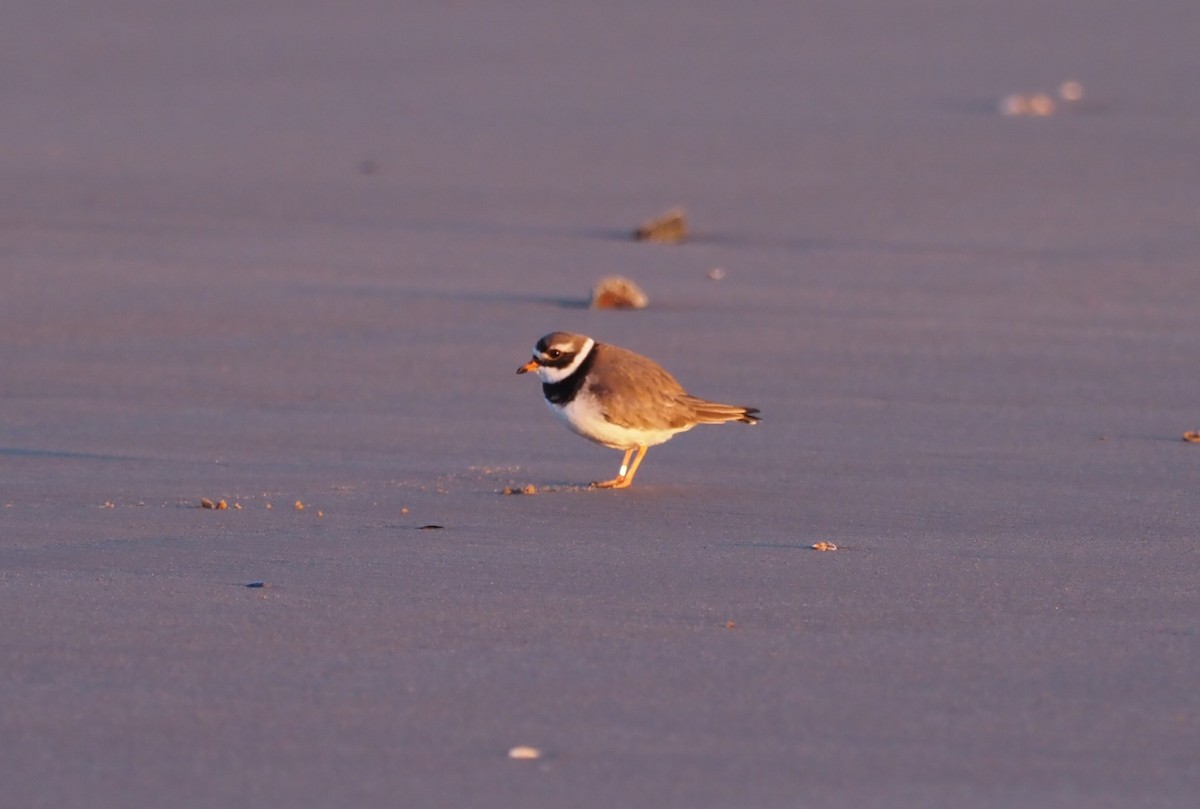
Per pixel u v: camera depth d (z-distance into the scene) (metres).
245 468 12.34
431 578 9.13
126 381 15.56
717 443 13.30
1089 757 6.60
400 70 45.56
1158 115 36.84
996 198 27.16
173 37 51.00
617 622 8.30
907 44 50.12
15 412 14.38
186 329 17.86
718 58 47.59
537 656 7.75
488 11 57.06
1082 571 9.38
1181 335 17.50
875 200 27.23
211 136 34.81
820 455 12.84
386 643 7.93
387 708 7.07
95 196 27.61
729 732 6.84
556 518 10.77
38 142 33.75
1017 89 41.31
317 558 9.59
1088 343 17.12
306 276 21.08
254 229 24.83
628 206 27.16
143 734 6.79
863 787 6.32
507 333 17.70
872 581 9.12
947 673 7.55
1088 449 12.98
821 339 17.34
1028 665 7.66
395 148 33.31
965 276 20.97
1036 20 54.69
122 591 8.79
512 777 6.39
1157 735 6.82
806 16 56.22
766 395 15.02
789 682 7.42
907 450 12.98
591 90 41.88
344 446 13.16
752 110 38.28
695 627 8.23
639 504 11.23
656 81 43.38
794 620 8.37
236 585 8.95
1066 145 32.66
